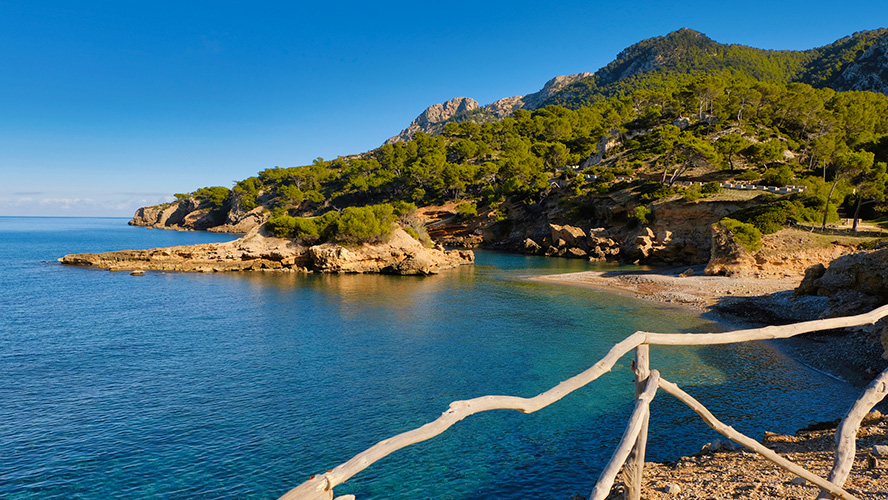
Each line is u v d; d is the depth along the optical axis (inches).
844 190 2883.9
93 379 1009.5
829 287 1578.5
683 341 203.0
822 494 218.1
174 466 657.6
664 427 729.6
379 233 2974.9
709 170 3870.6
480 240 4589.1
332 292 2194.9
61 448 708.7
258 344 1294.3
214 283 2453.2
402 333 1417.3
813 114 4542.3
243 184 7239.2
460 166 5147.6
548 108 7347.4
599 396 880.9
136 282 2455.7
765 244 2410.2
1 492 598.2
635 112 6412.4
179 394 923.4
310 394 921.5
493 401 170.4
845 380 965.8
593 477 615.2
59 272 2783.0
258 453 695.1
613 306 1834.4
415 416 820.6
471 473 627.8
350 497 145.3
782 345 1231.5
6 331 1429.6
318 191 6673.2
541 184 4308.6
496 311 1748.3
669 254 3120.1
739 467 474.6
